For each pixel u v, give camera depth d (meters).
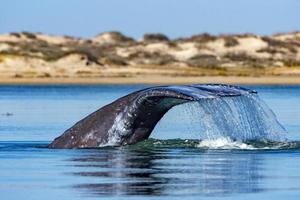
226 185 65.50
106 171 71.75
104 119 83.50
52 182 67.12
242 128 89.44
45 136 104.56
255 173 71.00
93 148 83.31
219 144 87.69
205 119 92.31
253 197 60.78
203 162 76.69
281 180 67.62
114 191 63.06
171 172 71.19
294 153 82.69
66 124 127.38
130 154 80.12
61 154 81.44
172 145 86.06
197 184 65.81
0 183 66.94
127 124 82.50
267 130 91.19
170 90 77.94
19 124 127.12
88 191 63.19
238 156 80.62
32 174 70.94
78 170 72.69
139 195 61.56
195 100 75.06
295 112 154.38
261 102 95.50
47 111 161.75
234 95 76.12
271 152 83.19
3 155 82.62
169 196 61.06
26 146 90.25
